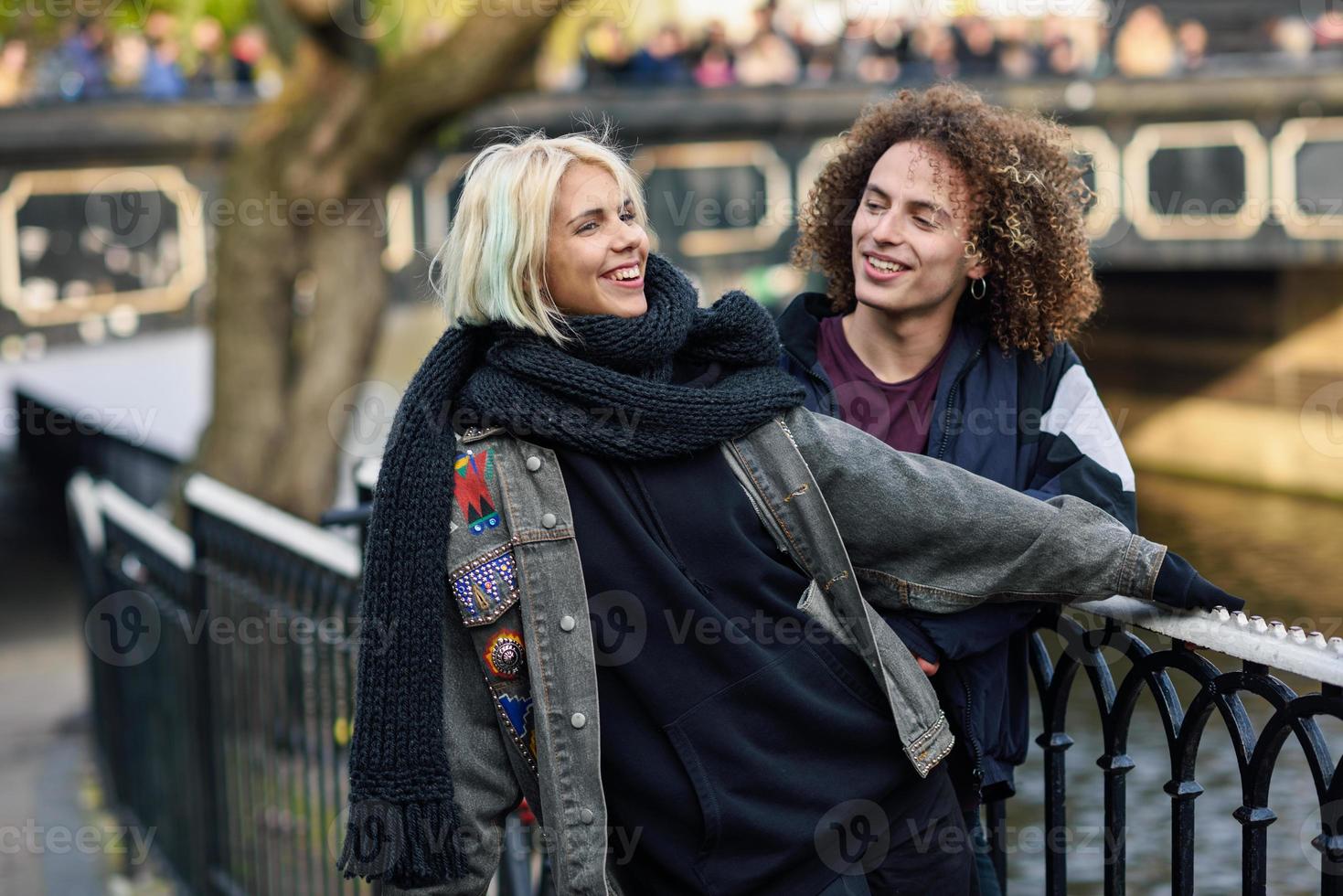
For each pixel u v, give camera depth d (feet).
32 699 43.91
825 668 9.60
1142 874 33.68
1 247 66.28
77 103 66.64
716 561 9.51
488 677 9.62
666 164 79.51
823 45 83.92
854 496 9.68
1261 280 100.68
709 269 80.28
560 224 9.43
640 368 9.57
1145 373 113.19
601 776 9.50
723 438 9.47
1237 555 83.61
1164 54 87.25
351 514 15.08
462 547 9.54
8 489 80.59
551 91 76.89
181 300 70.44
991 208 10.67
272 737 18.39
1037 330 10.84
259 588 18.57
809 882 9.55
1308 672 8.41
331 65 51.96
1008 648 11.05
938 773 10.06
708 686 9.45
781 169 80.43
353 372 54.44
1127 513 10.38
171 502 46.01
